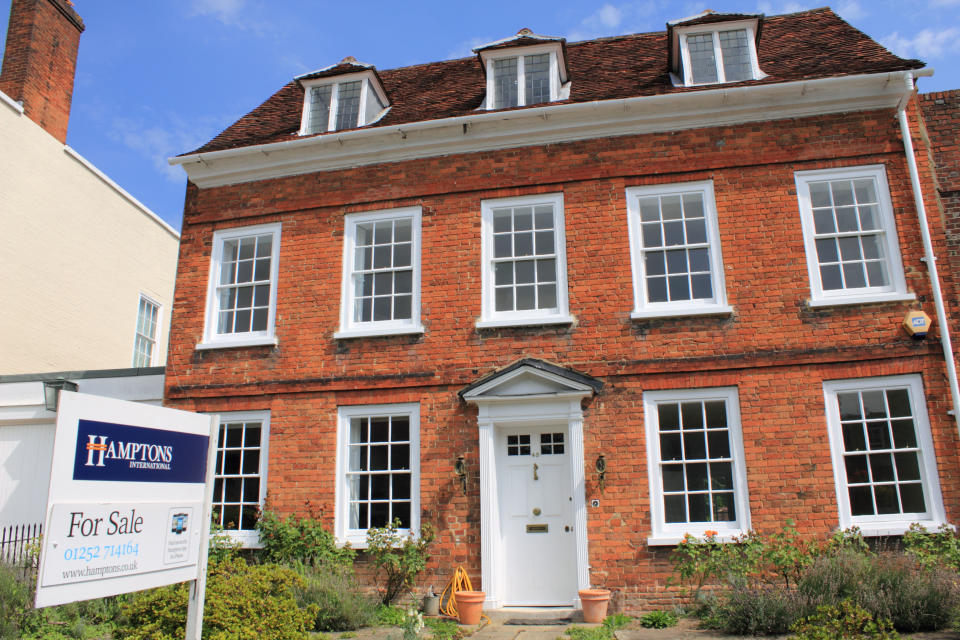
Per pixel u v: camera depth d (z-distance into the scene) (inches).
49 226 644.7
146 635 227.3
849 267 390.6
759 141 408.2
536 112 419.2
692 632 307.1
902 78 388.2
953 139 417.4
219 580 255.4
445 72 546.0
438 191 437.7
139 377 485.7
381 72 570.6
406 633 303.6
